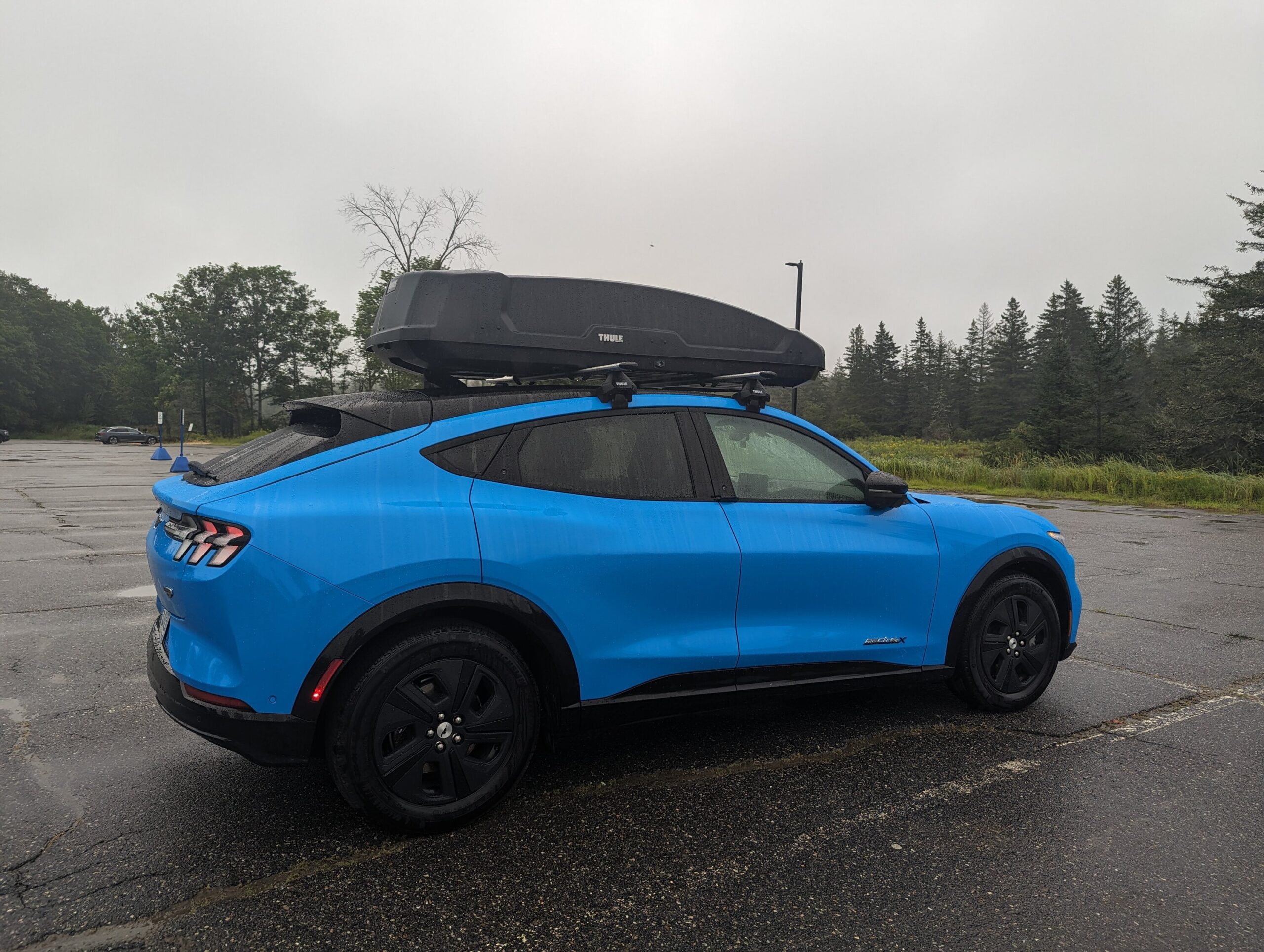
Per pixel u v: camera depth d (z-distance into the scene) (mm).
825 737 3523
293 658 2400
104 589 6453
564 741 3170
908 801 2879
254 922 2102
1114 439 59844
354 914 2146
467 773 2627
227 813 2736
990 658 3754
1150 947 2027
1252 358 33781
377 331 3238
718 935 2068
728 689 3096
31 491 15805
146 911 2148
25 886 2254
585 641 2814
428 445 2723
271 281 82750
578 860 2451
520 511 2738
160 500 2770
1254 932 2096
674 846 2545
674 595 2975
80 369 102375
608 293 3242
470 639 2594
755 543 3121
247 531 2385
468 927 2096
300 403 2939
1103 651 5043
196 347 80188
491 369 3223
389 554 2498
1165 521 13930
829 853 2504
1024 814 2785
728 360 3453
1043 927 2109
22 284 100812
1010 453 61969
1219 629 5676
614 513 2920
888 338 138875
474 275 3002
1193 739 3520
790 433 3453
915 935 2072
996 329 118812
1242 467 30922
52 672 4305
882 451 70312
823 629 3279
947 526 3621
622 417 3086
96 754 3240
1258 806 2859
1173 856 2504
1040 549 3859
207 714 2412
